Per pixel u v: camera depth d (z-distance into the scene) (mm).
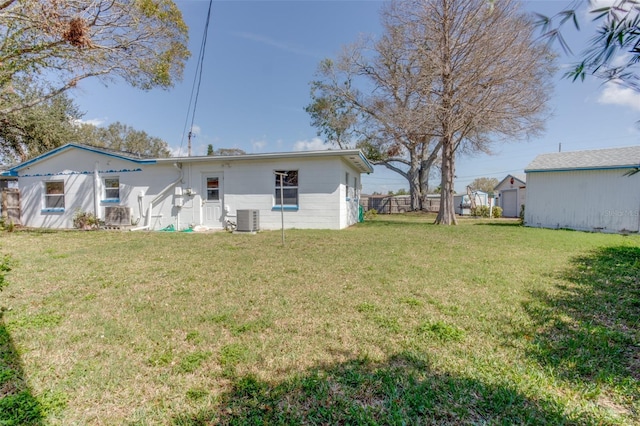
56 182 12648
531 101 10953
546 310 3129
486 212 22656
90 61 9828
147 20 10195
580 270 4801
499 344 2432
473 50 10750
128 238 8500
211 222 11344
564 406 1723
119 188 11969
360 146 25641
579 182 11867
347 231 10008
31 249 6719
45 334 2619
